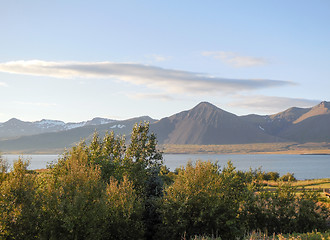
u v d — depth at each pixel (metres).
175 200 19.97
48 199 16.48
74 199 16.39
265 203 20.69
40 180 18.75
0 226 15.60
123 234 18.83
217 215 19.44
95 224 17.09
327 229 19.77
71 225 15.81
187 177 20.73
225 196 20.59
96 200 17.47
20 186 16.34
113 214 18.94
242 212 20.58
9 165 17.42
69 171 18.25
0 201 15.90
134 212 19.66
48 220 16.17
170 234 19.84
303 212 20.16
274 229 19.95
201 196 19.83
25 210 16.08
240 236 18.62
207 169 20.84
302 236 14.99
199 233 19.22
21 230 15.90
